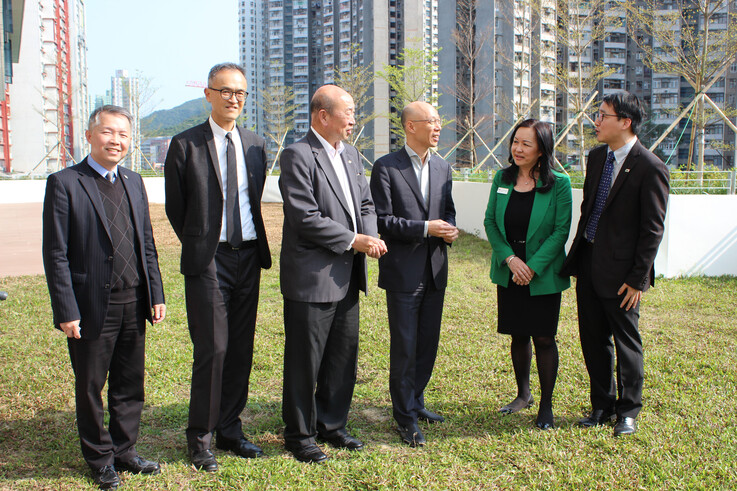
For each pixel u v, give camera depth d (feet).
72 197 7.79
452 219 10.63
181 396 11.37
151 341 14.46
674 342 14.40
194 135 8.66
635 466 8.51
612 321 9.77
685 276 22.39
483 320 16.49
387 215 9.99
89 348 7.95
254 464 8.71
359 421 10.40
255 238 9.22
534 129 10.03
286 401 9.02
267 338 14.85
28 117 144.77
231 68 8.61
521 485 8.15
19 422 10.17
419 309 10.36
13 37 51.85
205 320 8.59
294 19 243.40
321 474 8.45
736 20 38.70
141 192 8.71
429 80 76.84
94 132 8.02
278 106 108.88
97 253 7.95
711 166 33.81
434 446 9.36
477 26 118.73
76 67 187.93
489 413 10.62
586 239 10.21
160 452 9.21
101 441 8.21
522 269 9.95
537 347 10.20
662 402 10.73
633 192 9.38
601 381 10.21
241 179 8.96
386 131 153.69
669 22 41.42
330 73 221.46
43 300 18.67
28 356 13.39
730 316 16.84
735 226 22.61
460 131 128.57
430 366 10.56
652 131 121.80
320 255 8.77
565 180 10.28
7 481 8.22
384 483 8.10
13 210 53.06
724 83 137.80
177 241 33.99
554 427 10.02
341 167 9.22
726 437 9.25
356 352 9.57
